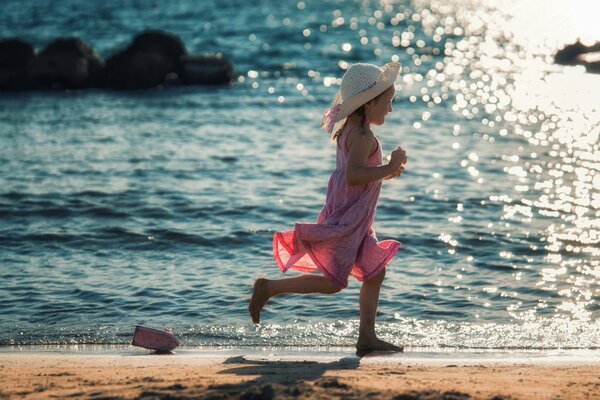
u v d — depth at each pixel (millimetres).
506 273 11859
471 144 23047
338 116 7863
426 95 32938
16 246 13570
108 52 48812
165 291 11172
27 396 6180
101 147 22969
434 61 43719
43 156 21578
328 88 35812
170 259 12836
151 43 38500
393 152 7805
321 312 10219
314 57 45938
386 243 8242
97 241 13852
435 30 59312
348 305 10445
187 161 20953
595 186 17625
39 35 56906
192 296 10961
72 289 11281
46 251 13297
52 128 26359
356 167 7789
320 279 7930
